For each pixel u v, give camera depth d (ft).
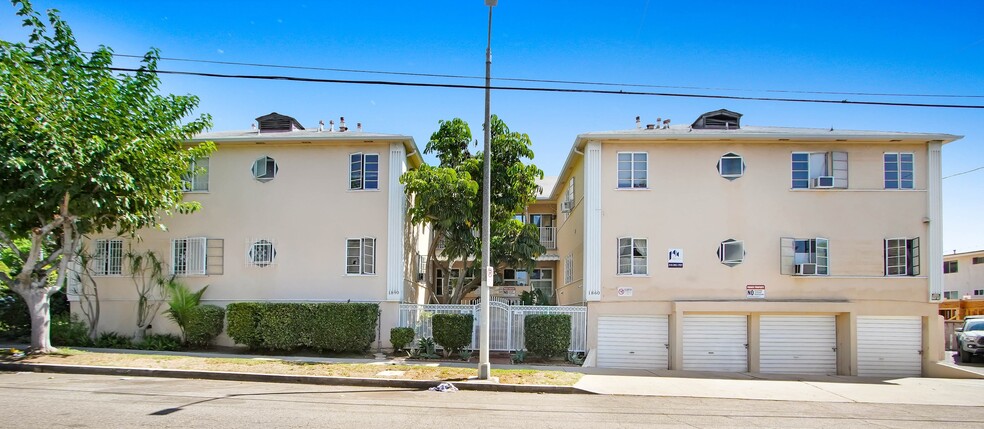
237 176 66.03
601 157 63.72
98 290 64.80
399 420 30.89
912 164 64.23
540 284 101.09
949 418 36.78
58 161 45.34
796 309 61.87
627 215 63.10
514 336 61.67
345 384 43.78
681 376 53.26
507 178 69.31
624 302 62.18
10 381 41.27
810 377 56.80
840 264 62.90
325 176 65.57
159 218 65.57
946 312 120.57
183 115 55.77
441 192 62.54
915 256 63.10
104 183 48.03
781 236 63.10
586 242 63.00
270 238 65.10
